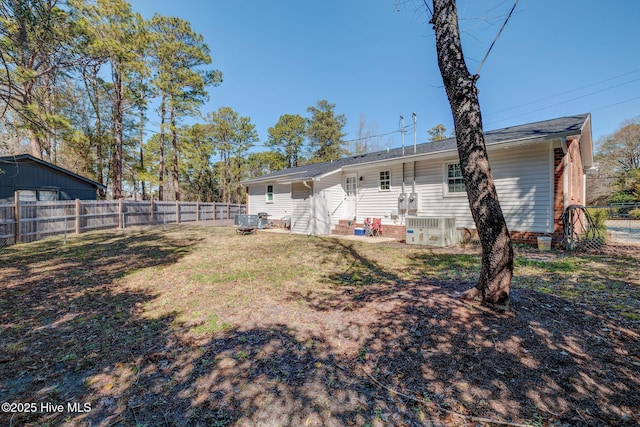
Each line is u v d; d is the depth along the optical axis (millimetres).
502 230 3076
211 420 1893
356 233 11625
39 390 2275
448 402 1944
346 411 1928
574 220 7855
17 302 4242
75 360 2703
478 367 2238
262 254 7707
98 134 19047
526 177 7781
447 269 5449
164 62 20484
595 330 2719
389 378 2240
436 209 9797
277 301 4105
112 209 14734
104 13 9633
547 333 2617
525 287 4008
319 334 3035
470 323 2805
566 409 1816
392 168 11148
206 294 4508
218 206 23266
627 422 1691
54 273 5852
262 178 16750
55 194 14289
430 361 2369
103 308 4012
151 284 5109
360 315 3365
